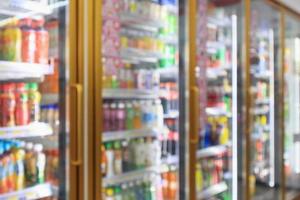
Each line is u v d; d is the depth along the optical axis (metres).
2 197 1.52
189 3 2.24
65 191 1.60
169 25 2.30
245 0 2.73
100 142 1.70
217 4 2.70
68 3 1.60
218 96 2.73
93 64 1.67
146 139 2.24
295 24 3.79
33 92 1.70
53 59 1.67
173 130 2.33
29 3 1.60
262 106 3.33
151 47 2.28
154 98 2.31
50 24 1.69
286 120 3.74
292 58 3.85
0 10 1.56
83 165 1.62
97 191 1.68
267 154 3.42
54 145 1.67
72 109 1.59
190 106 2.23
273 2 3.10
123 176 1.99
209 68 2.60
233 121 2.76
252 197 2.97
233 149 2.75
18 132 1.57
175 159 2.30
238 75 2.76
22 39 1.64
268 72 3.40
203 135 2.53
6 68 1.53
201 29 2.44
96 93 1.68
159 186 2.31
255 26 3.11
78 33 1.62
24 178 1.69
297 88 3.93
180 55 2.27
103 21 1.89
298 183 3.86
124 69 2.11
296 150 3.87
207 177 2.60
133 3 2.09
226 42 2.79
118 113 2.05
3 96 1.61
